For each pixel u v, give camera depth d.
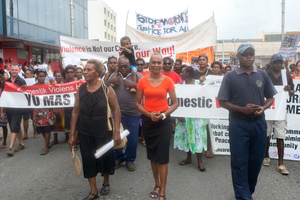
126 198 3.47
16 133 5.45
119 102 4.46
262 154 3.22
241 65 3.13
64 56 7.21
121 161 4.68
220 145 5.07
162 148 3.37
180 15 9.62
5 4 15.33
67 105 5.54
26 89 5.43
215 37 8.63
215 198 3.45
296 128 4.84
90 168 3.37
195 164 4.75
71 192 3.70
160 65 3.34
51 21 21.09
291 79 4.71
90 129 3.33
